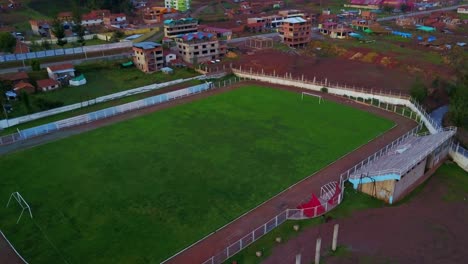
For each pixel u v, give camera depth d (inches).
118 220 1877.5
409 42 6151.6
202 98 3690.9
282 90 3937.0
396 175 1926.7
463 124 2824.8
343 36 6579.7
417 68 4635.8
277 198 2054.6
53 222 1862.7
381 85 4065.0
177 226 1835.6
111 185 2175.2
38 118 3245.6
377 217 1887.3
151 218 1893.5
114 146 2672.2
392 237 1744.6
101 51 5398.6
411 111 3316.9
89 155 2541.8
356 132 2901.1
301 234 1768.0
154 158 2485.2
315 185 2172.7
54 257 1638.8
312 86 3941.9
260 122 3085.6
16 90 3735.2
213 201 2030.0
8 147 2684.5
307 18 6496.1
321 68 4751.5
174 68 4746.6
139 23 7672.2
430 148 2231.8
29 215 1913.1
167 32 6200.8
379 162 2213.3
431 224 1844.2
